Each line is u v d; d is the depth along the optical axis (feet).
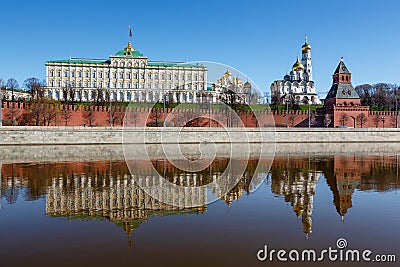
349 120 289.74
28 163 126.52
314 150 193.47
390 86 422.00
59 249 42.98
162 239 46.65
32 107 238.07
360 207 64.54
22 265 38.29
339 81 303.48
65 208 62.54
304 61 506.07
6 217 56.85
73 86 445.78
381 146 224.53
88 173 102.63
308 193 76.79
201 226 52.03
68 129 208.03
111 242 45.39
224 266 38.60
